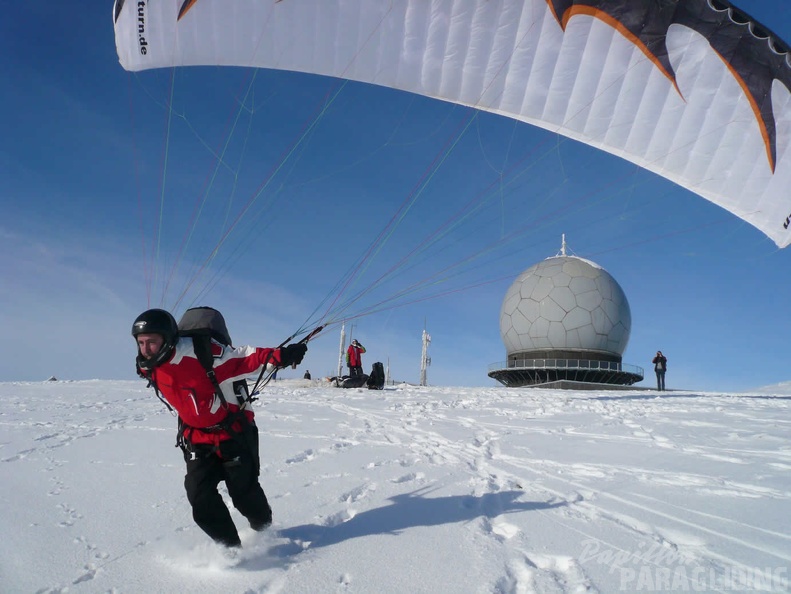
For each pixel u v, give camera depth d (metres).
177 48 6.94
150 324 3.15
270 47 7.05
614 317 28.42
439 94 7.39
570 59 6.84
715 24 6.20
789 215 6.70
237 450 3.41
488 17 6.78
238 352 3.44
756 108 6.42
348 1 6.78
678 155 6.94
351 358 18.41
